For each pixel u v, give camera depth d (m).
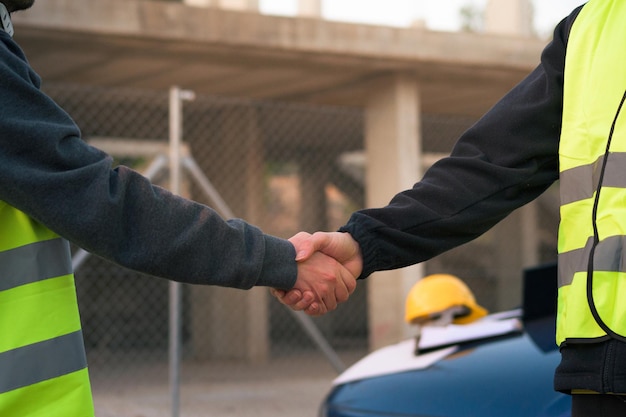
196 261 1.75
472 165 2.07
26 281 1.65
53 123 1.63
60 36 9.12
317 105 12.78
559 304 1.79
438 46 10.48
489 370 3.18
